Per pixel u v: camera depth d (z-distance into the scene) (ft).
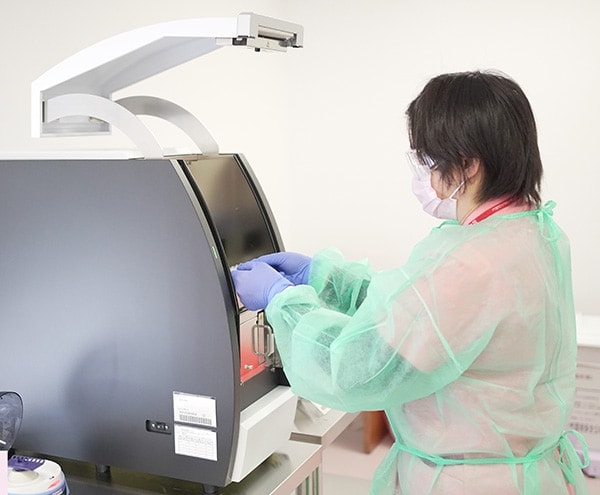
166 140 8.83
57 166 5.02
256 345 5.40
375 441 10.64
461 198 4.65
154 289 4.90
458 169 4.49
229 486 5.14
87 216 4.99
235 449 4.91
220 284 4.75
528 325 4.47
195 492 5.06
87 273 5.05
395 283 4.42
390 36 10.93
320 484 5.99
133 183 4.85
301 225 11.75
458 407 4.60
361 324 4.41
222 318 4.76
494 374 4.58
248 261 5.54
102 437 5.18
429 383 4.49
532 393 4.63
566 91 10.34
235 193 5.62
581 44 10.21
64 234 5.07
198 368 4.87
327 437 5.97
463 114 4.39
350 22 11.07
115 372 5.08
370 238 11.43
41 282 5.18
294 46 5.34
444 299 4.31
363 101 11.17
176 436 4.99
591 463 9.46
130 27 8.21
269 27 4.94
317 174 11.55
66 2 7.34
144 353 4.99
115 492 5.05
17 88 6.89
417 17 10.78
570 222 10.56
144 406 5.04
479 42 10.59
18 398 4.88
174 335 4.90
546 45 10.34
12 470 4.79
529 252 4.53
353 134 11.29
